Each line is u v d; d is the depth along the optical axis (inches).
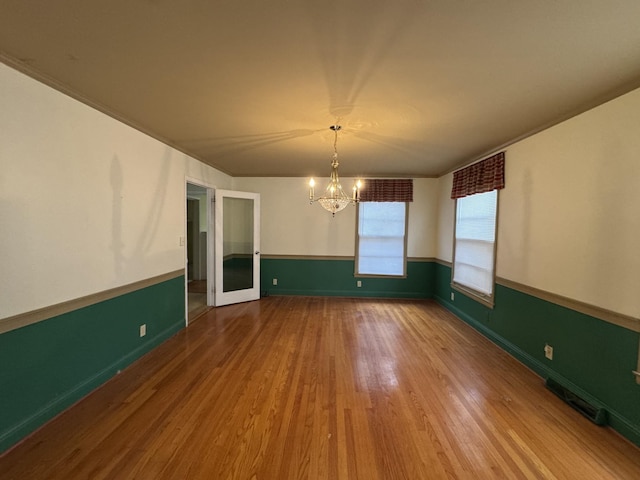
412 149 149.4
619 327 82.1
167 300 143.4
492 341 143.3
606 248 86.4
